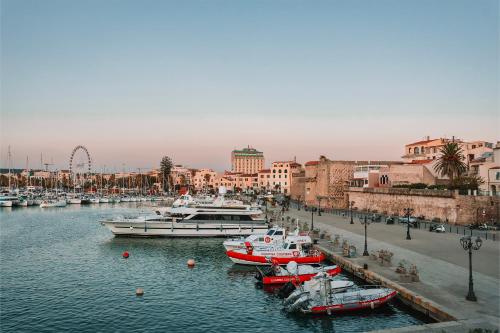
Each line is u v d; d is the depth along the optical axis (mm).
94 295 36969
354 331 28000
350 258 42781
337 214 95188
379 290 31781
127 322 30438
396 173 104812
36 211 127500
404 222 73688
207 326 29578
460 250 45781
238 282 41375
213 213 69688
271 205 134750
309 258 45688
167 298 36156
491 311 25359
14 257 53656
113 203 171375
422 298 28078
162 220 70188
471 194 73188
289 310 31562
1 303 34688
